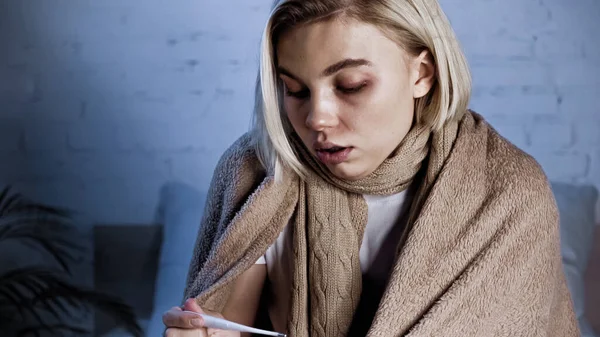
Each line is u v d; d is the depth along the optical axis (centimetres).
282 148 89
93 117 186
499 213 87
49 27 185
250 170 97
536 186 89
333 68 78
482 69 181
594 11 179
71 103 186
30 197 188
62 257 188
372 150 83
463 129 91
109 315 191
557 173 181
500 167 89
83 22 184
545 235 89
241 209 94
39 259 190
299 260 93
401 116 83
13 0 184
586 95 180
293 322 94
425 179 89
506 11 180
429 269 86
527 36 180
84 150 187
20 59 185
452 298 84
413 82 84
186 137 185
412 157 88
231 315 99
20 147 187
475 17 180
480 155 90
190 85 184
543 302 89
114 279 188
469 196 87
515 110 181
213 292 92
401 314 85
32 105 186
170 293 188
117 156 186
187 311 88
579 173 181
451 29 87
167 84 184
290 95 84
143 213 187
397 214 93
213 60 183
